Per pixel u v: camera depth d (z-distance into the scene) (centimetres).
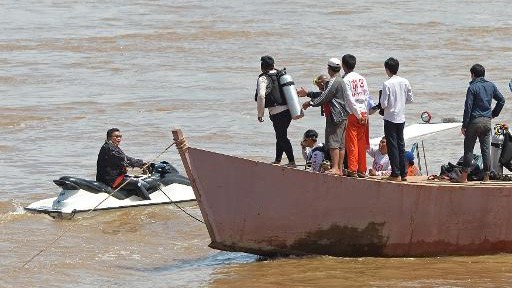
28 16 13812
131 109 7756
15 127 7106
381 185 3747
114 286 3631
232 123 7156
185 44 11275
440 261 3828
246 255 4022
